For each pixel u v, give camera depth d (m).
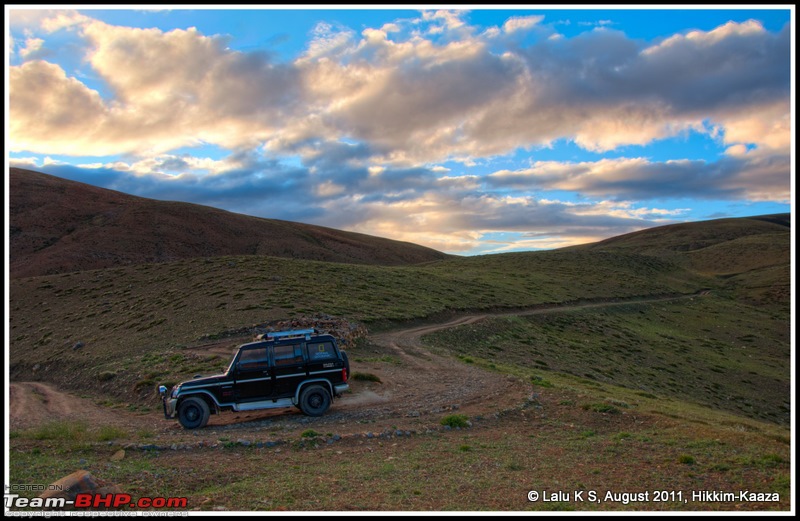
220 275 55.84
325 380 14.71
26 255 104.75
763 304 96.94
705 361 51.88
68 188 142.38
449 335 39.09
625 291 87.25
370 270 67.38
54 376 33.84
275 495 7.69
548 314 59.00
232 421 14.79
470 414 14.37
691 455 10.19
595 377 35.25
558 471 9.27
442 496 7.77
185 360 26.77
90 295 57.12
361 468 9.33
